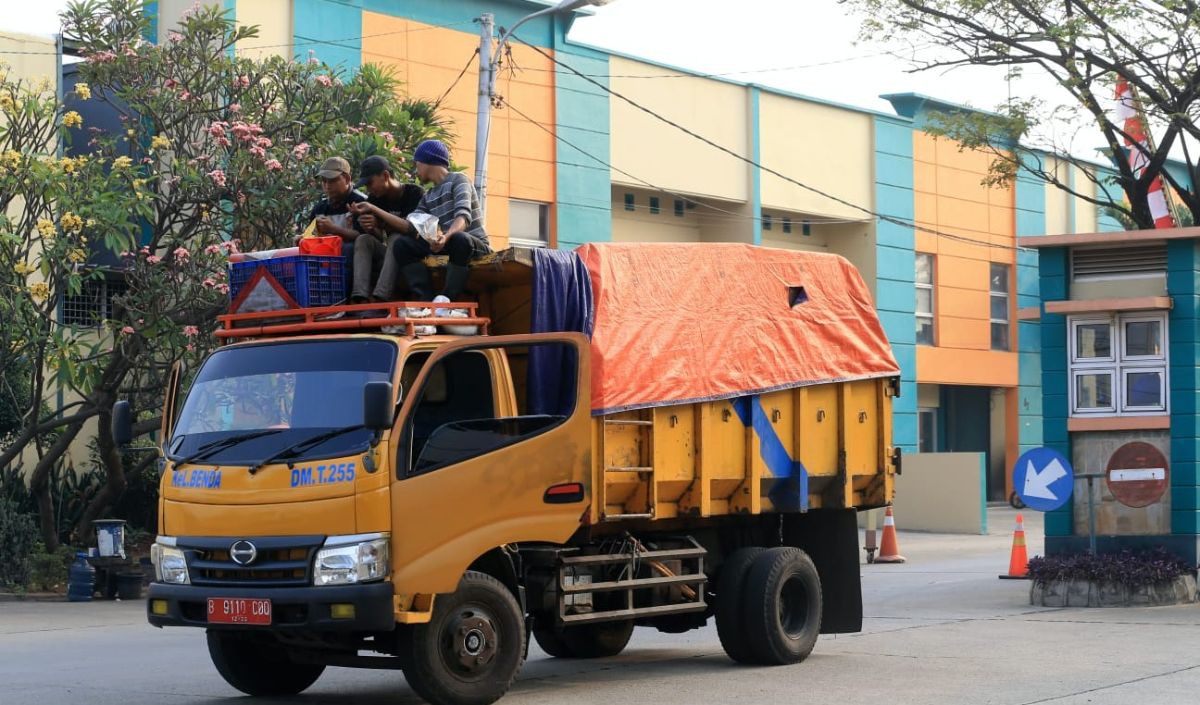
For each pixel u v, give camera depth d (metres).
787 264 12.32
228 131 20.80
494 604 9.80
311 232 10.84
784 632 11.90
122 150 23.98
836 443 12.70
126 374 21.25
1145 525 16.84
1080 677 10.91
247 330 10.20
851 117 36.56
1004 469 40.81
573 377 10.27
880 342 13.10
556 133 30.75
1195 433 16.50
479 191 21.53
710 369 11.35
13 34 23.30
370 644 9.87
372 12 27.73
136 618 17.56
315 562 9.16
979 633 14.03
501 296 10.95
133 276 20.50
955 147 39.00
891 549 24.66
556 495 10.06
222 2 25.23
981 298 39.78
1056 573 16.52
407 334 9.67
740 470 11.73
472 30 29.39
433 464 9.47
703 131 33.59
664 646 13.90
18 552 20.45
